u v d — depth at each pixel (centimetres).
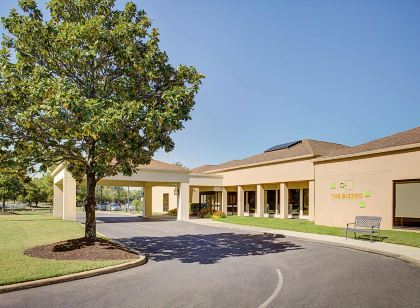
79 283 830
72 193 2733
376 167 1956
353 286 810
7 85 1136
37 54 1262
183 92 1210
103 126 992
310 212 2705
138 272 959
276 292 755
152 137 1232
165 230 2200
